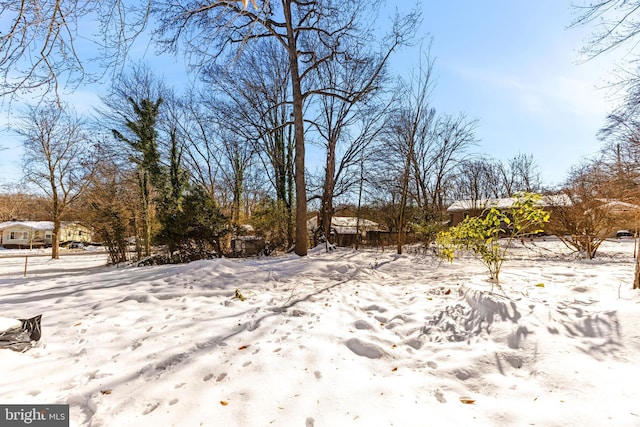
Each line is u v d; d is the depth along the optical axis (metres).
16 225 43.81
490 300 3.77
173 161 17.75
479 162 33.56
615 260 10.95
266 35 11.16
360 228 24.95
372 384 2.45
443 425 1.97
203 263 7.67
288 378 2.55
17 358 3.01
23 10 2.91
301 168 11.41
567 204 12.84
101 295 5.55
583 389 2.18
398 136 18.50
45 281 7.75
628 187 12.61
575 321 3.15
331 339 3.36
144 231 19.14
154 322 4.09
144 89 18.38
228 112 17.89
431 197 26.50
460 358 2.82
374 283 6.81
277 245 16.81
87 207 21.83
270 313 4.32
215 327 3.77
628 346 2.62
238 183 18.52
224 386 2.47
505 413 2.05
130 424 2.06
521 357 2.72
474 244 5.82
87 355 3.11
